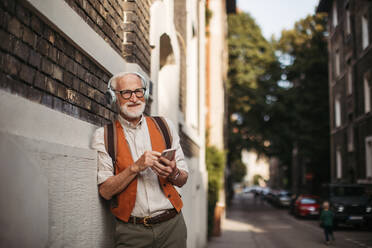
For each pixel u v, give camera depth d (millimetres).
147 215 2996
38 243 2016
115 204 3020
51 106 2484
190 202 8156
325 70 32781
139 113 3084
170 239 3074
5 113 1891
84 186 2729
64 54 2678
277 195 37562
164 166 2850
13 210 1811
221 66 21578
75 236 2568
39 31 2316
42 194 2057
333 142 29406
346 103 25922
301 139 31156
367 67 21516
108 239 3260
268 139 31672
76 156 2598
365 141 21938
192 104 9891
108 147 3012
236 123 33062
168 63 6754
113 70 3643
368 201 17422
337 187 18625
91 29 3088
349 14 24828
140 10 4438
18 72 2084
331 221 12719
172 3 6379
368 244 12578
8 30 1982
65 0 2682
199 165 10664
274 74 32406
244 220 22484
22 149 1901
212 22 21312
